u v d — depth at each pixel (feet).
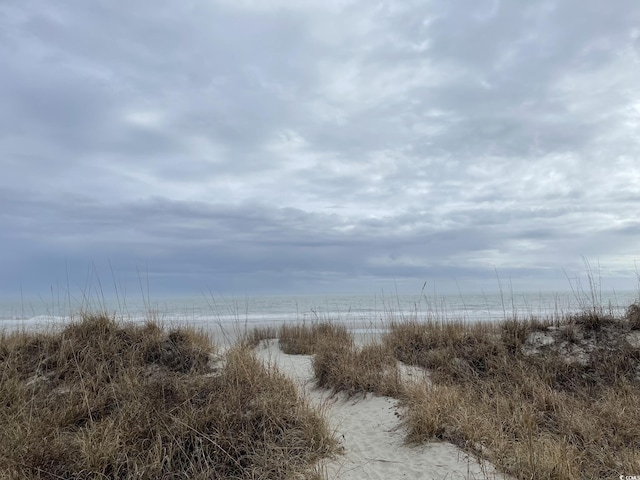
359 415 21.18
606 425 17.95
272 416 17.56
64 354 22.71
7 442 14.70
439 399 19.52
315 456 16.10
